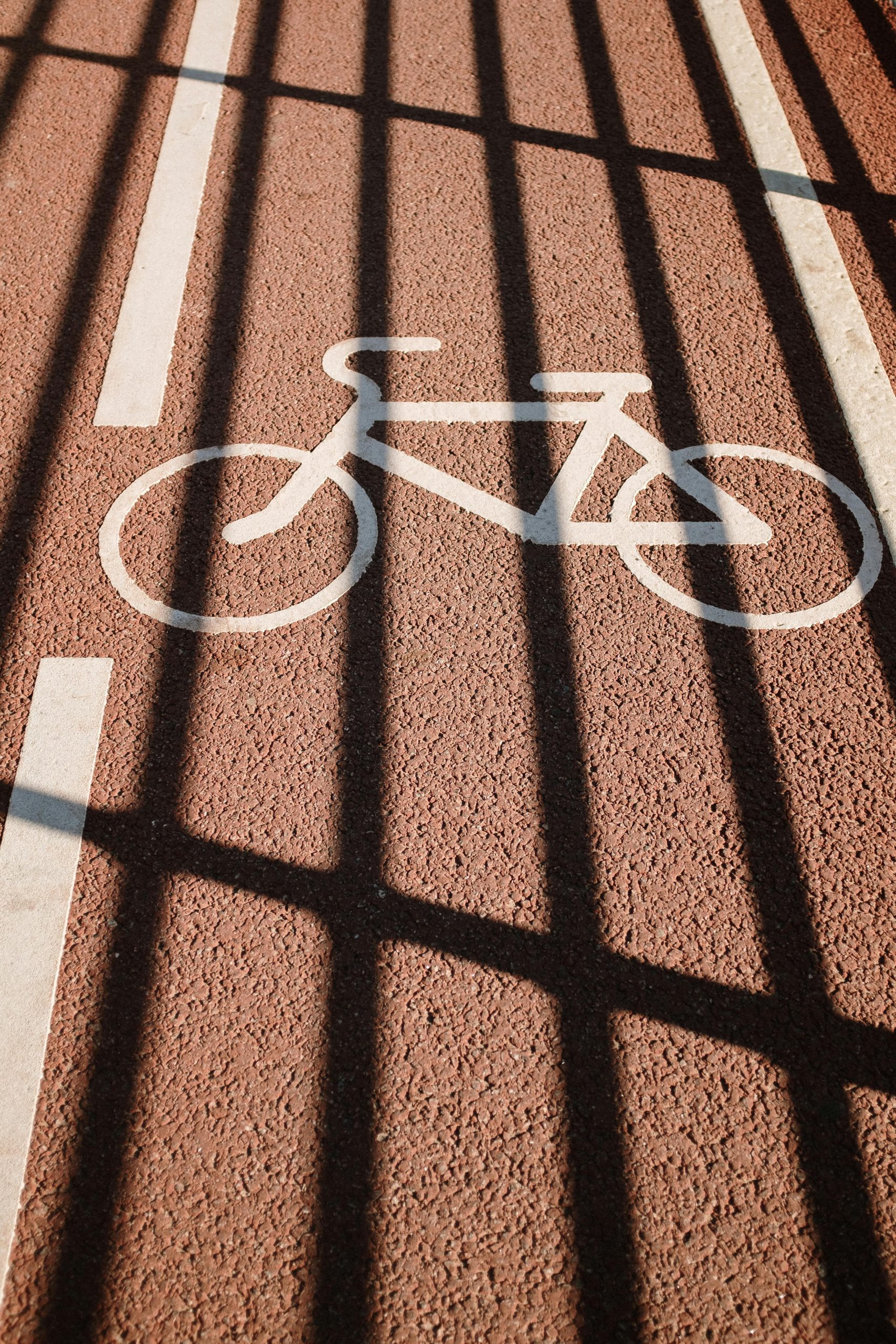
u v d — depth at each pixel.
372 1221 2.40
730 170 5.18
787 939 2.84
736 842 3.02
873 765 3.19
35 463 3.92
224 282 4.60
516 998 2.72
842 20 6.07
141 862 2.94
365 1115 2.54
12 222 4.84
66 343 4.34
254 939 2.81
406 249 4.76
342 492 3.85
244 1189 2.43
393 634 3.46
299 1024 2.67
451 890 2.91
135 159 5.20
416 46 5.89
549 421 4.09
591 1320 2.29
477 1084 2.59
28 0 6.19
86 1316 2.28
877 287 4.65
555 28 6.01
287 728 3.23
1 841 2.97
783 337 4.43
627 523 3.77
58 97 5.53
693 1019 2.70
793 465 3.97
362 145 5.28
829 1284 2.34
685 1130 2.53
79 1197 2.42
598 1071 2.61
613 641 3.46
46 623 3.46
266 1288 2.31
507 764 3.17
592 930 2.84
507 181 5.09
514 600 3.56
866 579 3.64
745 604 3.56
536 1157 2.49
